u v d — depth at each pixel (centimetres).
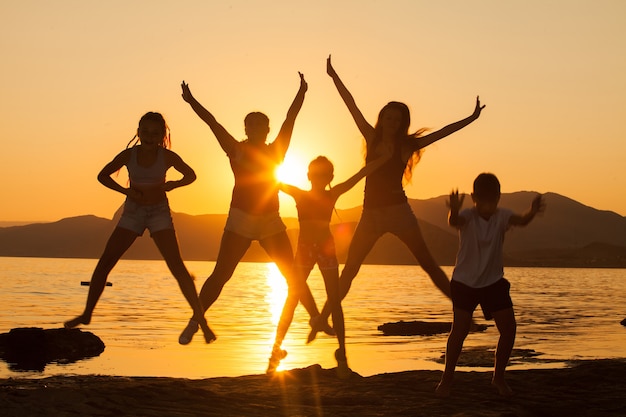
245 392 717
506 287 698
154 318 2653
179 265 753
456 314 700
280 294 4891
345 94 870
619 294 5481
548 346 1752
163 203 752
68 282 6262
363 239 850
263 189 822
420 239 840
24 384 850
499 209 698
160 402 634
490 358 1358
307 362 1439
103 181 733
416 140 837
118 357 1490
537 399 697
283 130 845
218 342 1806
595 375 827
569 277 11325
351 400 682
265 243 844
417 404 665
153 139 738
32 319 2591
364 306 3612
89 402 611
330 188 834
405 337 1978
